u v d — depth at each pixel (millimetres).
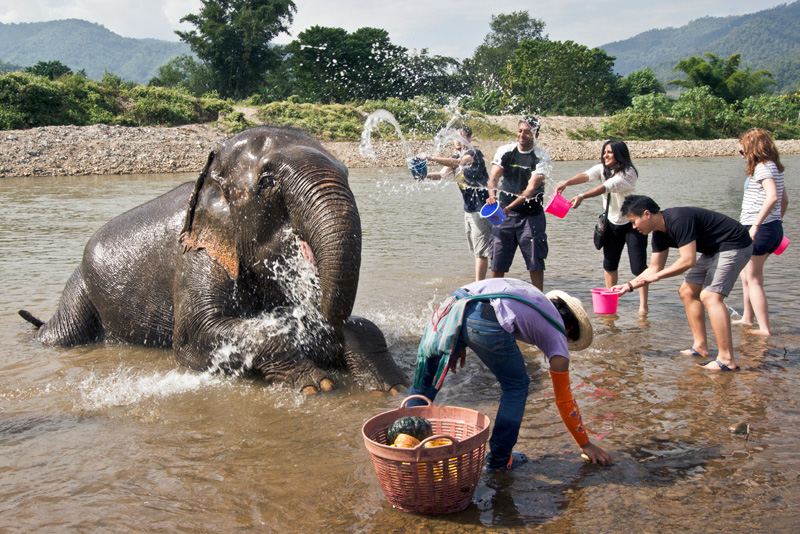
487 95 55938
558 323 3494
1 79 36125
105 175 26625
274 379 5008
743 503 3191
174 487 3475
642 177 25531
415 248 10664
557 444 3896
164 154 30484
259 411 4539
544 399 4605
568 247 10883
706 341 5426
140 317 5988
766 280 7965
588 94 75000
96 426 4316
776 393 4578
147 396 4852
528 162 6855
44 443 4055
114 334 6227
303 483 3488
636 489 3350
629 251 6676
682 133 60812
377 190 20688
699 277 5316
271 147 5012
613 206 6742
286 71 81625
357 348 5145
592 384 4832
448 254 10133
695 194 18391
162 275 5805
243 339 5043
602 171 6812
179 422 4367
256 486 3465
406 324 6547
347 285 4363
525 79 74562
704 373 5020
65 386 5086
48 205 16344
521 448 3855
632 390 4695
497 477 3516
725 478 3436
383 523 3082
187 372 5352
